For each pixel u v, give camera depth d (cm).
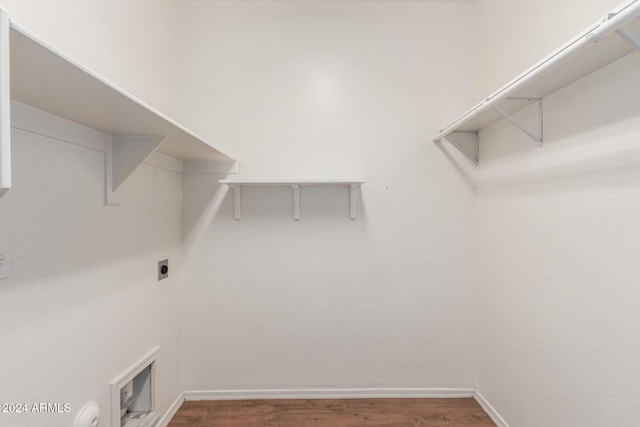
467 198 201
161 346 174
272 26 198
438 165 200
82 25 115
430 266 202
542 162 138
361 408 191
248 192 200
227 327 201
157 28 171
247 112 199
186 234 200
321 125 200
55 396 103
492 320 181
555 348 131
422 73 199
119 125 115
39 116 97
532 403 146
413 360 203
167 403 179
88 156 119
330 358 202
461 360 202
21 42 57
